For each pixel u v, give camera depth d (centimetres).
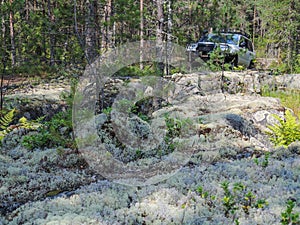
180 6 770
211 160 480
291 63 1242
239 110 696
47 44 1120
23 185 405
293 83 994
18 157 511
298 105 847
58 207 341
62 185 411
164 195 368
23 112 782
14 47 893
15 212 337
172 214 325
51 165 474
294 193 361
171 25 750
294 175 423
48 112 825
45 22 798
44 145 550
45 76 959
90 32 747
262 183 405
